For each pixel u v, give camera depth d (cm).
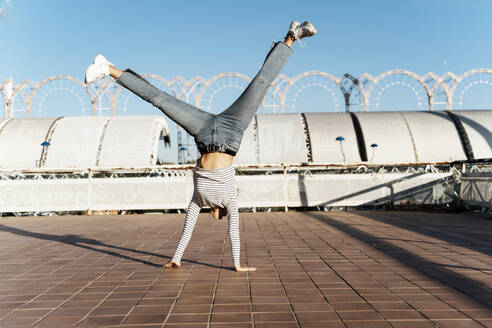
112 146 2150
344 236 571
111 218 919
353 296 276
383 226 682
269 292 288
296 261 401
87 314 244
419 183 1008
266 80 333
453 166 1018
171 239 574
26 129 2239
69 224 798
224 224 754
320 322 224
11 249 496
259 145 2225
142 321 229
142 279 334
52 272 365
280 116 2430
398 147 2209
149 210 1098
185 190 1002
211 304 261
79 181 1002
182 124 339
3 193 995
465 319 227
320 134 2280
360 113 2470
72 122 2291
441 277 328
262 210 1109
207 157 344
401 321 224
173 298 276
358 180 1009
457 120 2369
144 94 329
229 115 340
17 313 247
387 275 337
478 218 796
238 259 360
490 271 348
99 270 372
